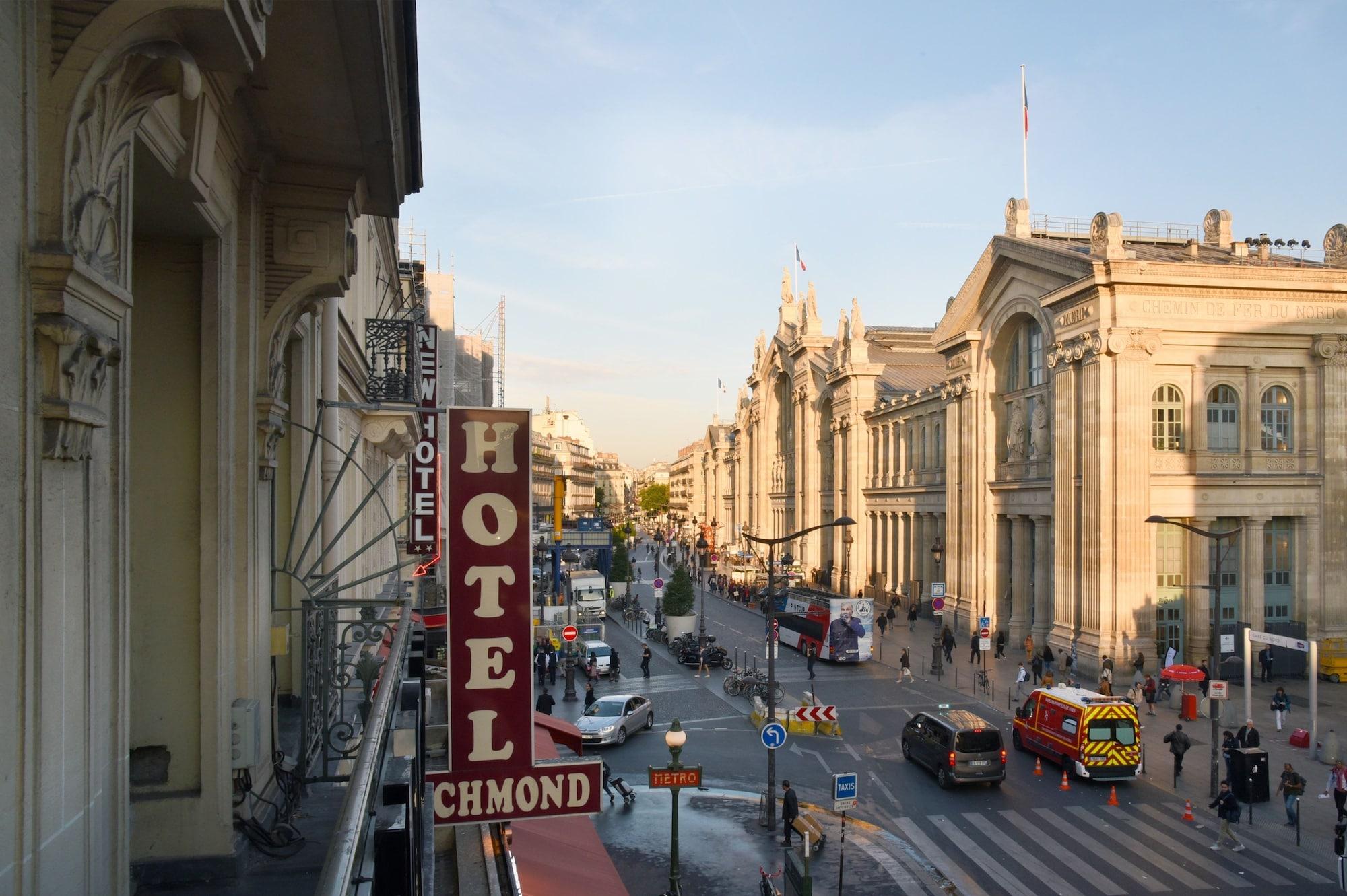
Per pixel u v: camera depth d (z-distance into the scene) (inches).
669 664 1695.4
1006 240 1673.2
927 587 2262.6
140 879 263.4
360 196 350.6
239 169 301.3
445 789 342.6
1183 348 1429.6
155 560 274.7
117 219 172.1
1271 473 1453.0
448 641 350.0
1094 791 897.5
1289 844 748.6
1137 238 1888.5
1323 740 1047.6
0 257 129.2
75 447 150.0
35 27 140.1
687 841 767.7
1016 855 730.2
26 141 137.5
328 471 522.3
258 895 261.6
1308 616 1462.8
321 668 379.9
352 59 252.1
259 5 172.2
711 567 3567.9
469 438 359.9
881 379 2837.1
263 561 330.6
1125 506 1374.3
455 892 340.5
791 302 3563.0
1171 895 652.1
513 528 358.0
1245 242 1637.6
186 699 274.5
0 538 128.6
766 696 1290.6
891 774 964.0
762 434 3715.6
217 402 281.4
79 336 144.3
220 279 284.5
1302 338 1466.5
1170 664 1279.5
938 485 2149.4
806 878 573.3
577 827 487.5
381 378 621.3
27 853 136.5
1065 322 1497.3
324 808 348.5
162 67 164.7
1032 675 1451.8
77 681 156.1
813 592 1840.6
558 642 1603.1
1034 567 1672.0
